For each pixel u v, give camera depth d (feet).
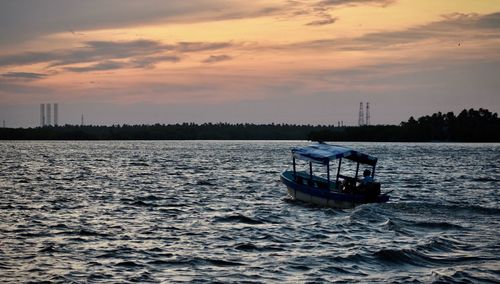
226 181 219.82
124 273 76.13
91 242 94.89
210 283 71.97
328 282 73.10
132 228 108.47
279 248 90.99
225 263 81.41
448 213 125.49
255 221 116.88
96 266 79.46
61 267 78.74
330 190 140.26
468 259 84.74
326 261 82.74
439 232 104.22
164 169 298.15
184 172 273.95
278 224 113.29
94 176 245.45
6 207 137.49
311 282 72.90
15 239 96.58
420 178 240.94
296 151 146.20
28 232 103.04
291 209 134.72
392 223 110.42
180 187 194.18
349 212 128.88
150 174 259.39
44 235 100.37
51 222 114.73
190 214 127.65
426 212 126.31
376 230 106.32
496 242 95.50
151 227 109.60
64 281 72.28
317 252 88.12
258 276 75.15
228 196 165.68
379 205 133.28
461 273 77.05
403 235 101.45
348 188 138.31
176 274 75.82
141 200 154.20
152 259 83.46
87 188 189.16
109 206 141.49
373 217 119.55
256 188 190.60
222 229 107.65
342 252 88.02
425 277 75.77
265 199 157.17
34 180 221.46
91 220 118.11
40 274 75.20
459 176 253.44
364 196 134.51
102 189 185.88
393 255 85.25
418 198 165.48
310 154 142.51
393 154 543.39
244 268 78.84
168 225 112.06
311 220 118.21
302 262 82.17
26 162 366.02
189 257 84.48
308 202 141.90
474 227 109.40
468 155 522.47
